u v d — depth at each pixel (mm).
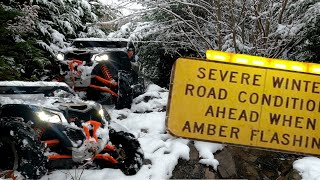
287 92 3006
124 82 7570
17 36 7949
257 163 5902
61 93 5520
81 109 4801
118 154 5152
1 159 4469
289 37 8391
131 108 7691
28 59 7922
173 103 2996
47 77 8836
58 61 8016
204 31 10086
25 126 4316
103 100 7895
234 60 3014
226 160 5742
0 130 4402
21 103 4633
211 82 2998
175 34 10062
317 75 3000
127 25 10695
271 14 8773
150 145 5730
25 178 4219
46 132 4508
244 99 2992
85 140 4500
